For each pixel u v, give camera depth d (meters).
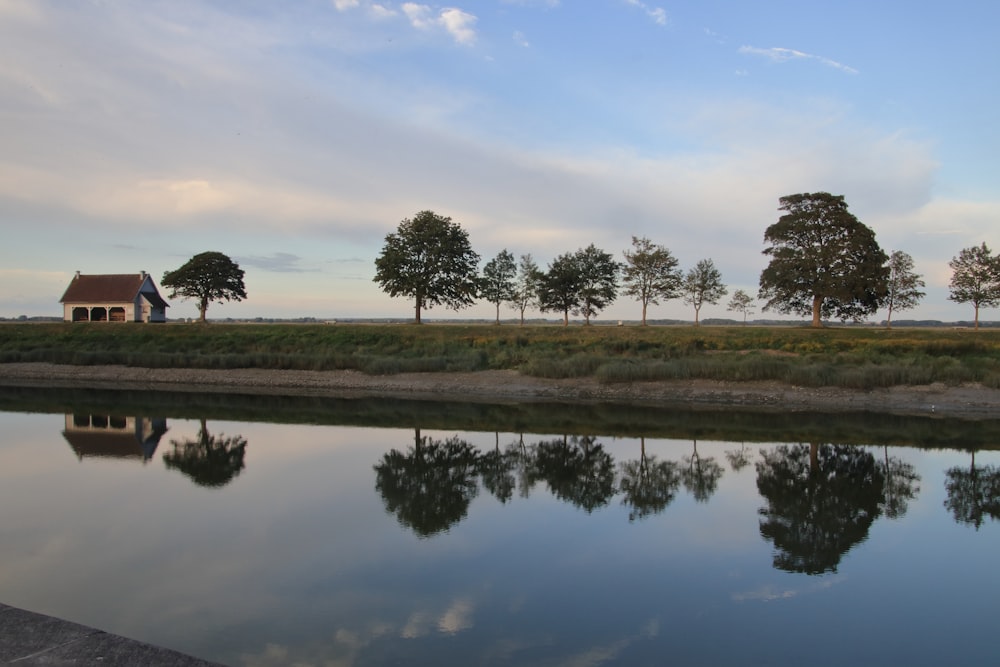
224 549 10.49
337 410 27.23
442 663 6.86
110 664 5.08
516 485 15.10
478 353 39.91
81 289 65.25
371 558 10.11
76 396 31.52
